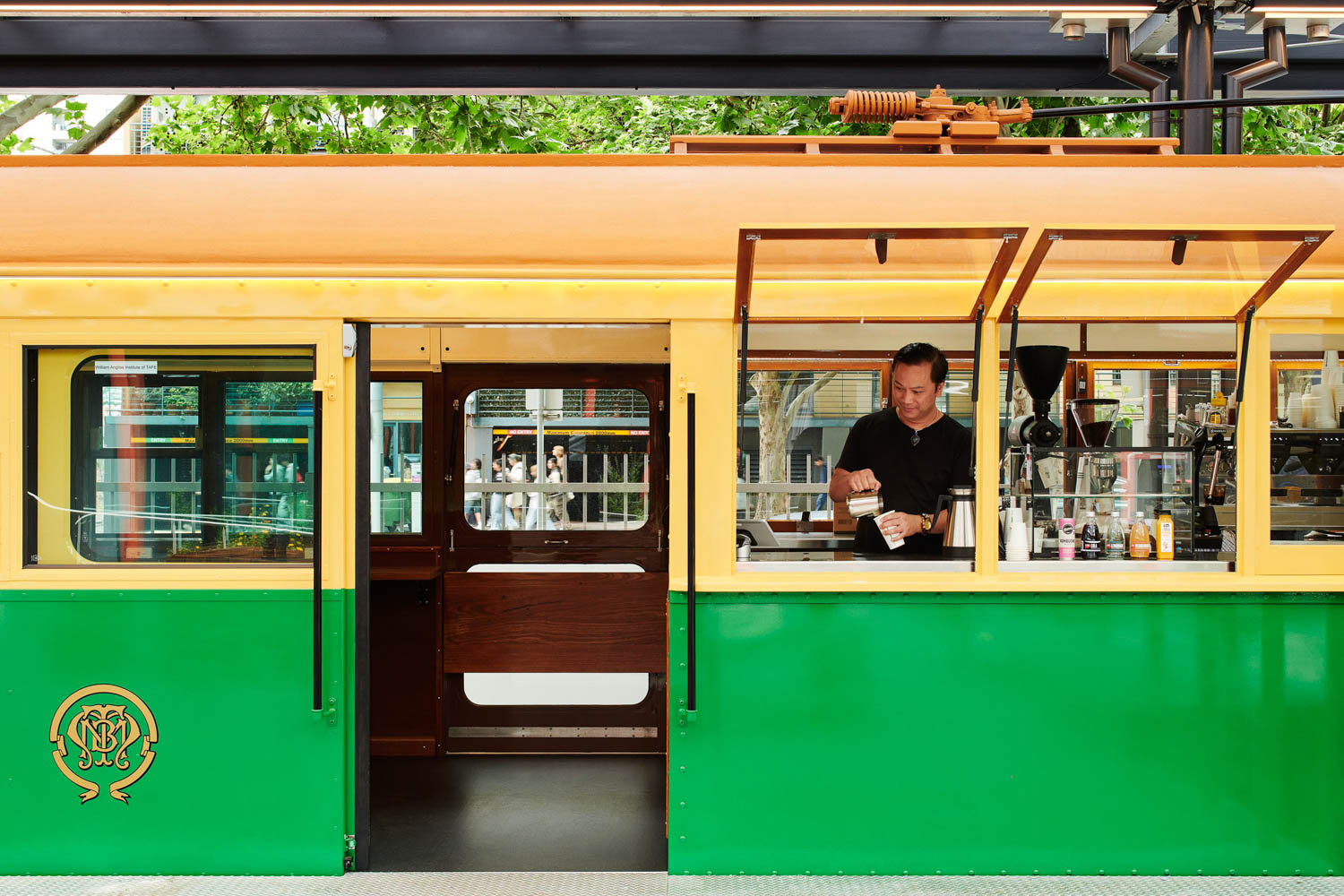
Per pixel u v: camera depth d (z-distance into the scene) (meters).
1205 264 3.20
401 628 4.86
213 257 3.25
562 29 5.46
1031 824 3.20
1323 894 3.09
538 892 3.15
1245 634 3.20
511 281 3.26
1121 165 3.40
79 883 3.20
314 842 3.27
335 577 3.25
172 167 3.38
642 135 11.02
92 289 3.25
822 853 3.20
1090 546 3.32
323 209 3.30
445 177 3.36
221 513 3.30
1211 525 3.35
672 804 3.21
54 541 3.29
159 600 3.25
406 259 3.25
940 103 3.62
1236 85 5.11
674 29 5.46
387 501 4.89
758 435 3.45
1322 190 3.35
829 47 5.49
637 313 3.25
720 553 3.22
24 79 5.50
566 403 4.91
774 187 3.33
